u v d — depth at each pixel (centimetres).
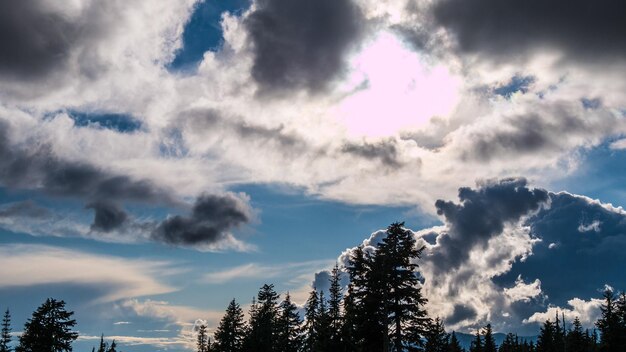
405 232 3722
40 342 4831
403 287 3653
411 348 3669
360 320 3750
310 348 4256
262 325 5581
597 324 6331
